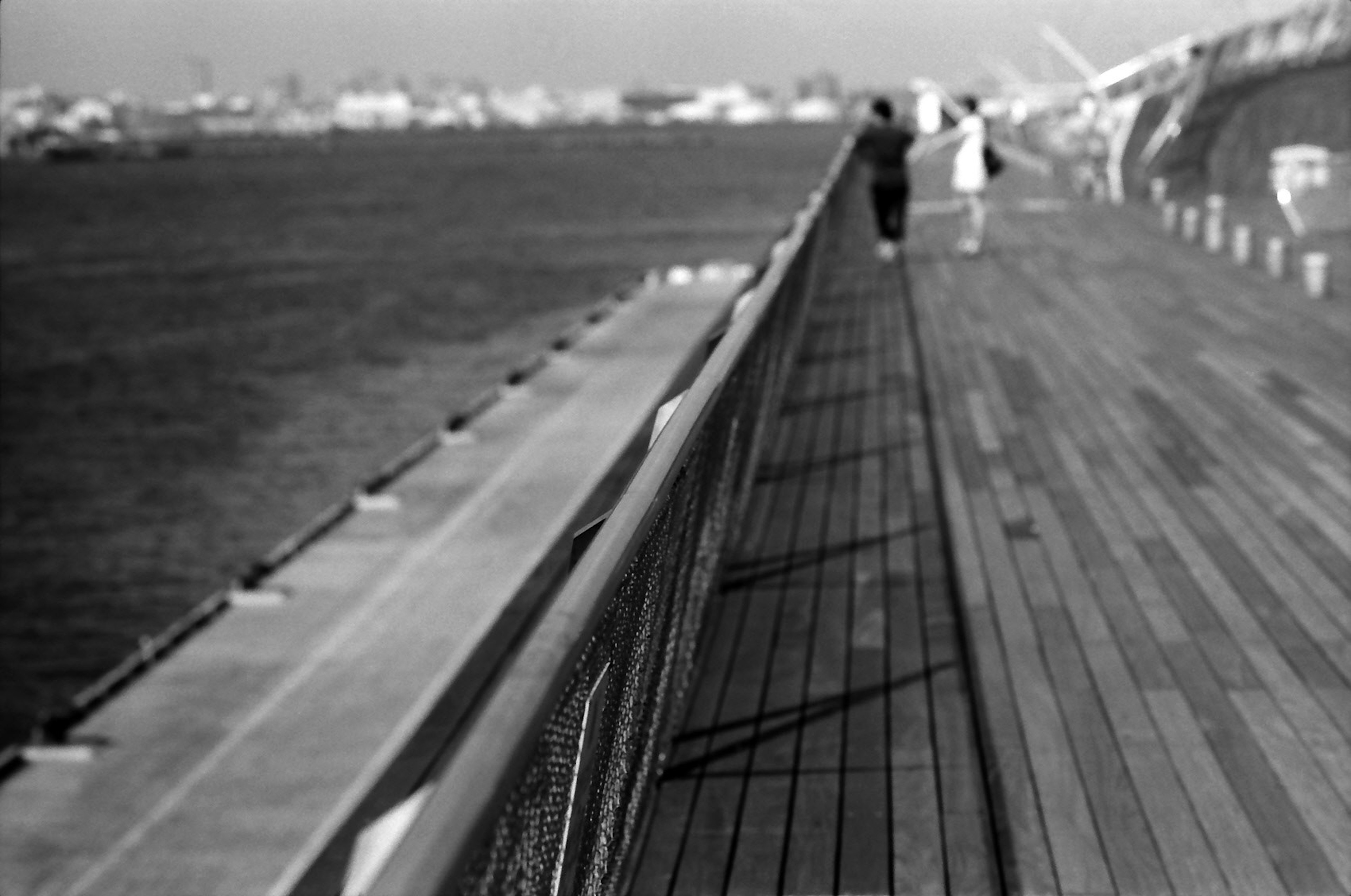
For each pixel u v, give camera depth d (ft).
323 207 429.79
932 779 15.14
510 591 43.60
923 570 22.26
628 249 254.68
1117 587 20.97
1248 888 12.83
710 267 122.31
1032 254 66.33
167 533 89.15
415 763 15.75
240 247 299.58
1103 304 49.93
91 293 222.48
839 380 38.22
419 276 225.76
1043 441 30.37
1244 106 92.17
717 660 18.66
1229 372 36.88
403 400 126.41
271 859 27.99
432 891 4.86
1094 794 14.66
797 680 17.93
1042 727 16.28
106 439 116.37
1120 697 17.07
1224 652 18.38
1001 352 41.42
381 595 44.47
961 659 18.54
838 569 22.40
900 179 64.08
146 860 28.27
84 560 84.48
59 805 31.68
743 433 19.39
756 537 24.23
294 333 170.60
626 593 9.03
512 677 6.59
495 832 5.90
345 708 35.50
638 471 10.16
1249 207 84.89
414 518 53.16
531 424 67.82
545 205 391.45
